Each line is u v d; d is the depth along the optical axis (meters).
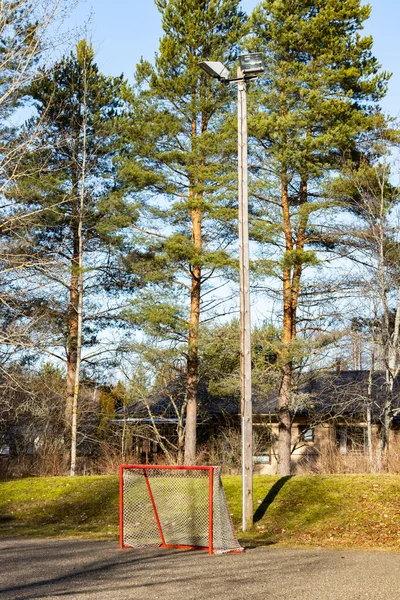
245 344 14.02
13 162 21.86
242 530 13.94
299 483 16.25
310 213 24.67
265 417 30.00
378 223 24.22
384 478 16.33
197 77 26.66
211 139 25.67
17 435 30.00
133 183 26.52
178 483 16.86
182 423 31.09
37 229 26.16
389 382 23.42
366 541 12.66
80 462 27.95
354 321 25.33
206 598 7.55
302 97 25.11
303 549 11.86
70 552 11.52
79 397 30.75
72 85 27.91
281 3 25.84
